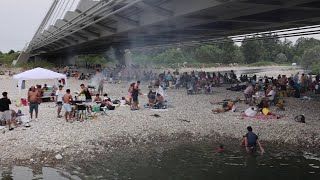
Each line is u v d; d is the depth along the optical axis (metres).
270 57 152.50
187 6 21.97
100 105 20.66
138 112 20.77
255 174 11.73
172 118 19.36
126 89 32.91
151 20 27.47
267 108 20.45
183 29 32.03
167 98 26.83
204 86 30.42
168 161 13.09
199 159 13.37
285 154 14.01
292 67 120.25
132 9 27.38
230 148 14.85
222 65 127.25
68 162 12.70
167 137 16.25
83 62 111.44
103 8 27.23
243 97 27.17
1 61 104.25
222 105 22.50
